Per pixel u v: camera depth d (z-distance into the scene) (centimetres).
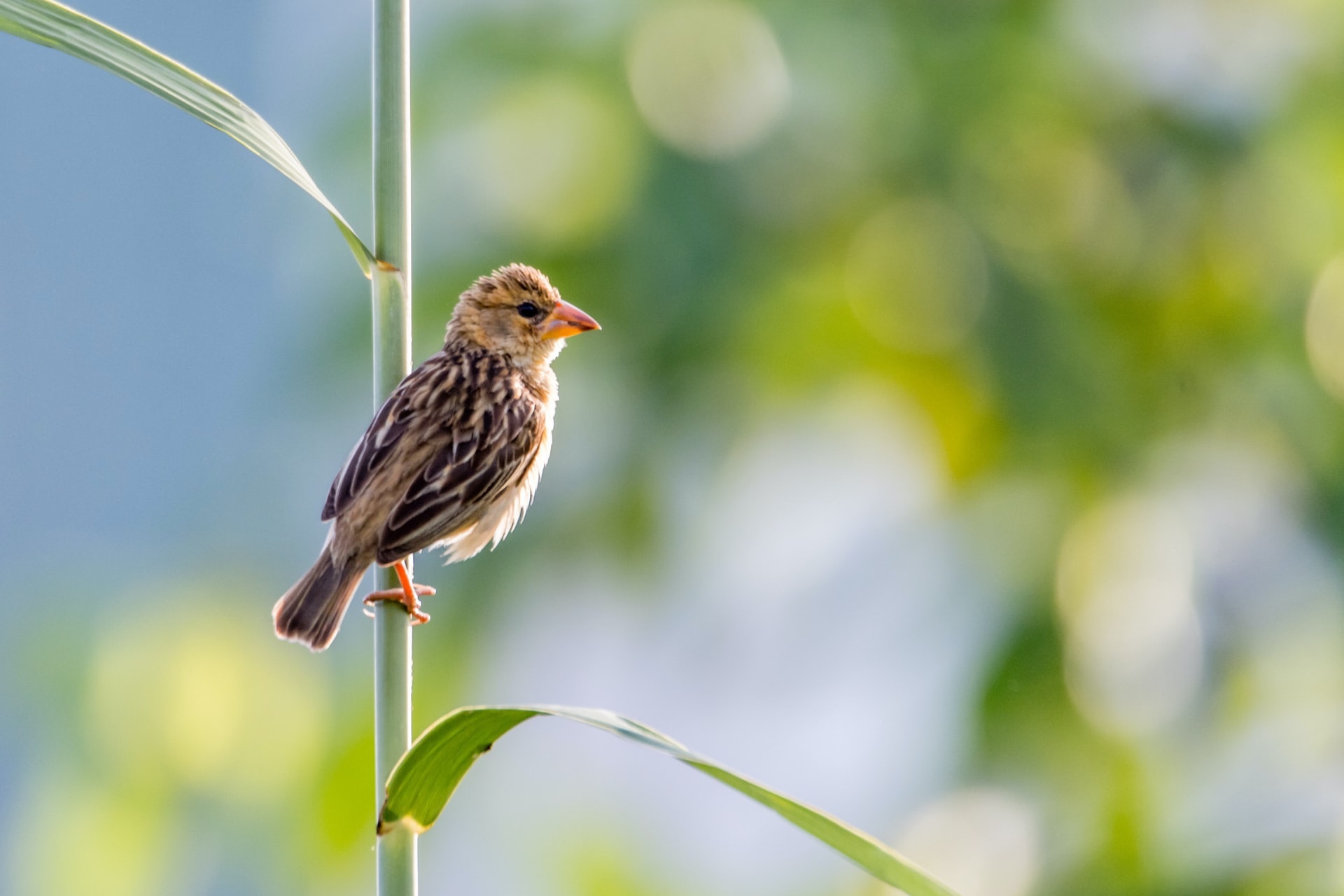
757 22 948
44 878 1038
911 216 938
